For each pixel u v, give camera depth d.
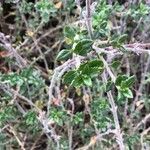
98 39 0.21
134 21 0.29
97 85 0.28
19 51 0.30
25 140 0.30
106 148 0.29
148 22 0.30
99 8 0.26
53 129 0.28
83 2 0.31
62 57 0.19
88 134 0.30
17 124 0.30
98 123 0.27
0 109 0.27
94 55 0.19
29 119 0.26
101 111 0.27
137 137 0.29
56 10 0.29
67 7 0.30
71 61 0.19
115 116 0.22
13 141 0.29
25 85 0.28
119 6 0.28
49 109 0.26
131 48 0.20
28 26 0.30
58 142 0.26
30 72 0.27
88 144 0.29
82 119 0.28
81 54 0.17
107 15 0.27
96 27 0.21
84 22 0.23
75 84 0.16
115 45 0.18
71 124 0.28
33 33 0.30
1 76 0.27
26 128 0.30
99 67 0.16
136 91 0.30
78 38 0.19
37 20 0.30
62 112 0.26
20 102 0.30
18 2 0.30
